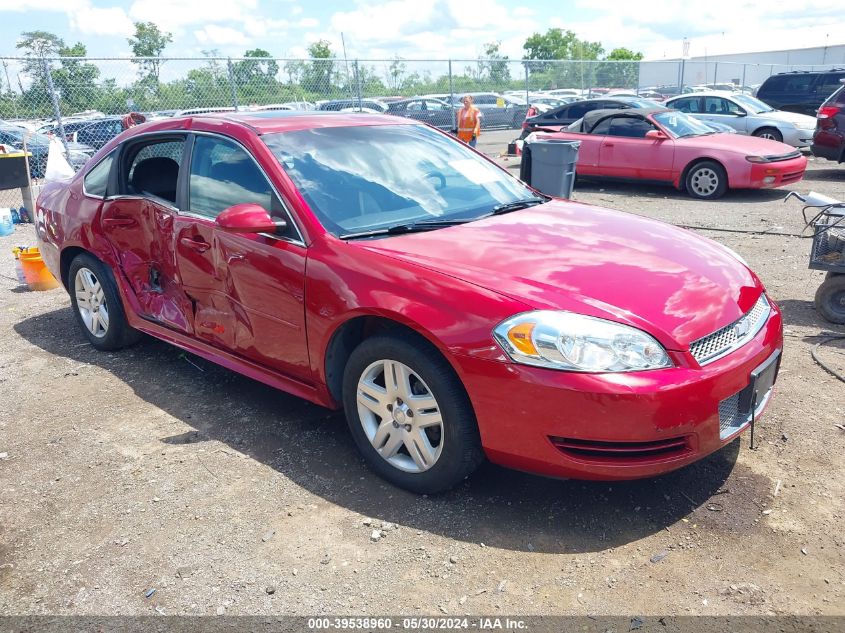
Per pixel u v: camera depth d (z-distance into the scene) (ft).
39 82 39.86
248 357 12.60
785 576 8.50
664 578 8.54
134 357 16.35
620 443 8.79
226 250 12.20
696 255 11.09
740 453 11.19
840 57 163.73
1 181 34.76
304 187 11.64
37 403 14.15
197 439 12.35
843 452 11.09
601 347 8.72
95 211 15.43
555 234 11.45
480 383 9.08
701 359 9.13
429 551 9.19
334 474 11.09
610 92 80.38
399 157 13.28
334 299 10.46
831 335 16.10
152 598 8.54
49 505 10.59
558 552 9.08
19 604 8.54
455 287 9.48
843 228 16.61
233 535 9.67
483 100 75.72
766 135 51.11
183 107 44.73
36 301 21.66
